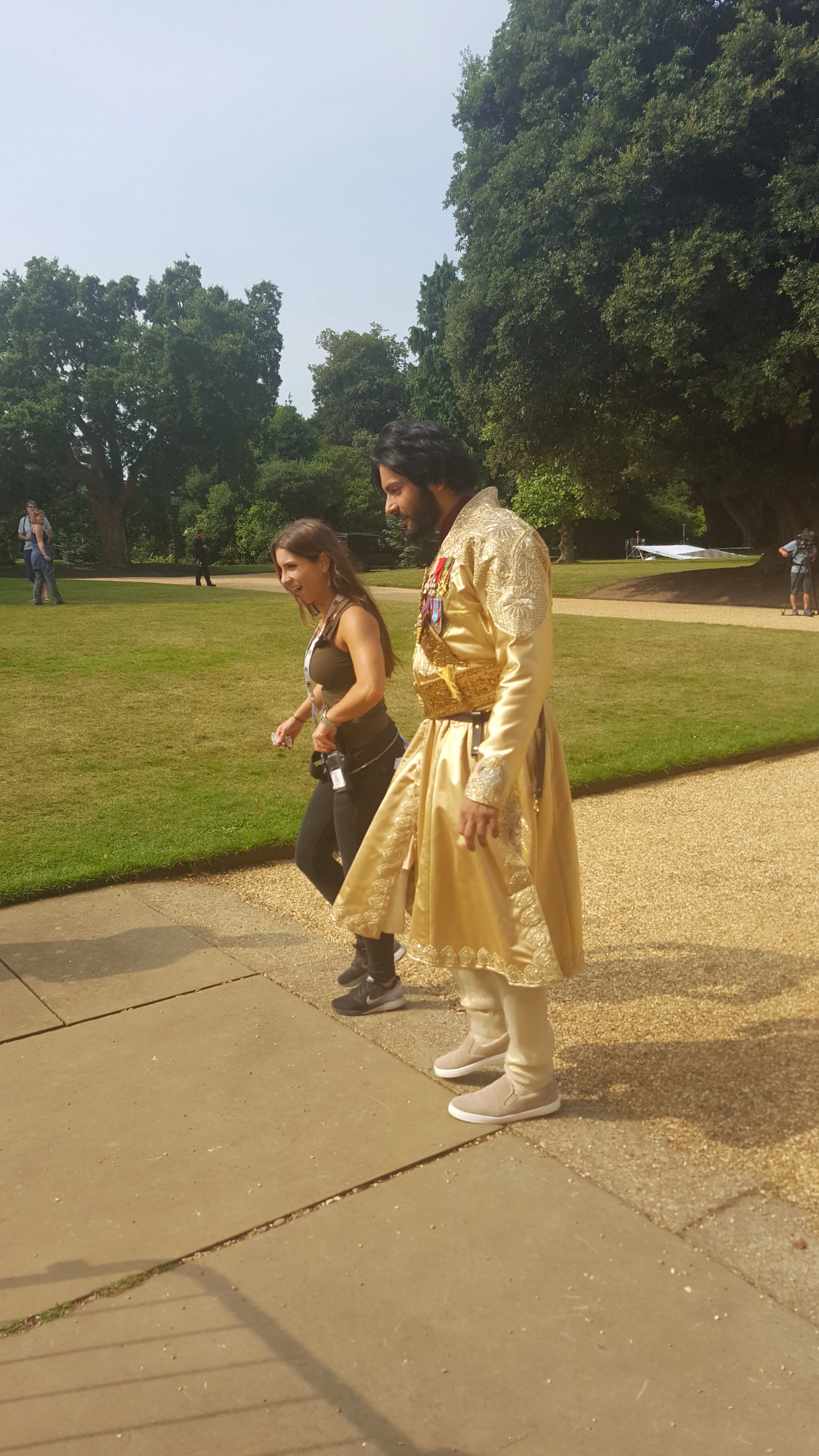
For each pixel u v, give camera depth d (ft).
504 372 72.69
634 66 66.33
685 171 64.54
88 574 134.31
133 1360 6.39
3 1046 10.48
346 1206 7.86
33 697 28.91
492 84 74.43
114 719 26.32
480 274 72.64
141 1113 9.20
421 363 179.11
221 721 26.40
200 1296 6.92
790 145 62.64
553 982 8.19
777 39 62.69
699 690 32.17
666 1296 6.86
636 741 24.90
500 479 165.27
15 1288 7.02
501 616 7.99
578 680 33.76
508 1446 5.74
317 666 11.18
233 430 143.43
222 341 140.26
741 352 63.26
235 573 139.44
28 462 135.33
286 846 16.92
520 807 8.34
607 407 74.90
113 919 14.08
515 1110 8.91
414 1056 10.23
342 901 9.38
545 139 69.00
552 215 66.44
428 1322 6.66
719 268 61.52
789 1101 9.36
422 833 8.75
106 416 139.85
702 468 76.69
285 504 184.24
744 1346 6.42
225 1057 10.21
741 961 12.71
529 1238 7.47
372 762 11.08
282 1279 7.07
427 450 8.51
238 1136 8.80
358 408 234.38
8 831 17.51
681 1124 8.98
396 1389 6.14
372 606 11.02
